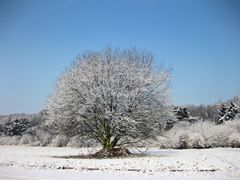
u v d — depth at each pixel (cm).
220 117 8962
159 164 2423
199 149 4859
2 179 1645
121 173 1962
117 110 3472
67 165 2345
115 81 3516
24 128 10881
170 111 3719
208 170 2109
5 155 3497
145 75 3666
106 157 3278
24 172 1956
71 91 3550
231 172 2022
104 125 3538
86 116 3500
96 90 3462
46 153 4066
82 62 3753
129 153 3594
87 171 2047
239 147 5306
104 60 3722
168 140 5297
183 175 1892
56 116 3575
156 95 3619
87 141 3762
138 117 3512
